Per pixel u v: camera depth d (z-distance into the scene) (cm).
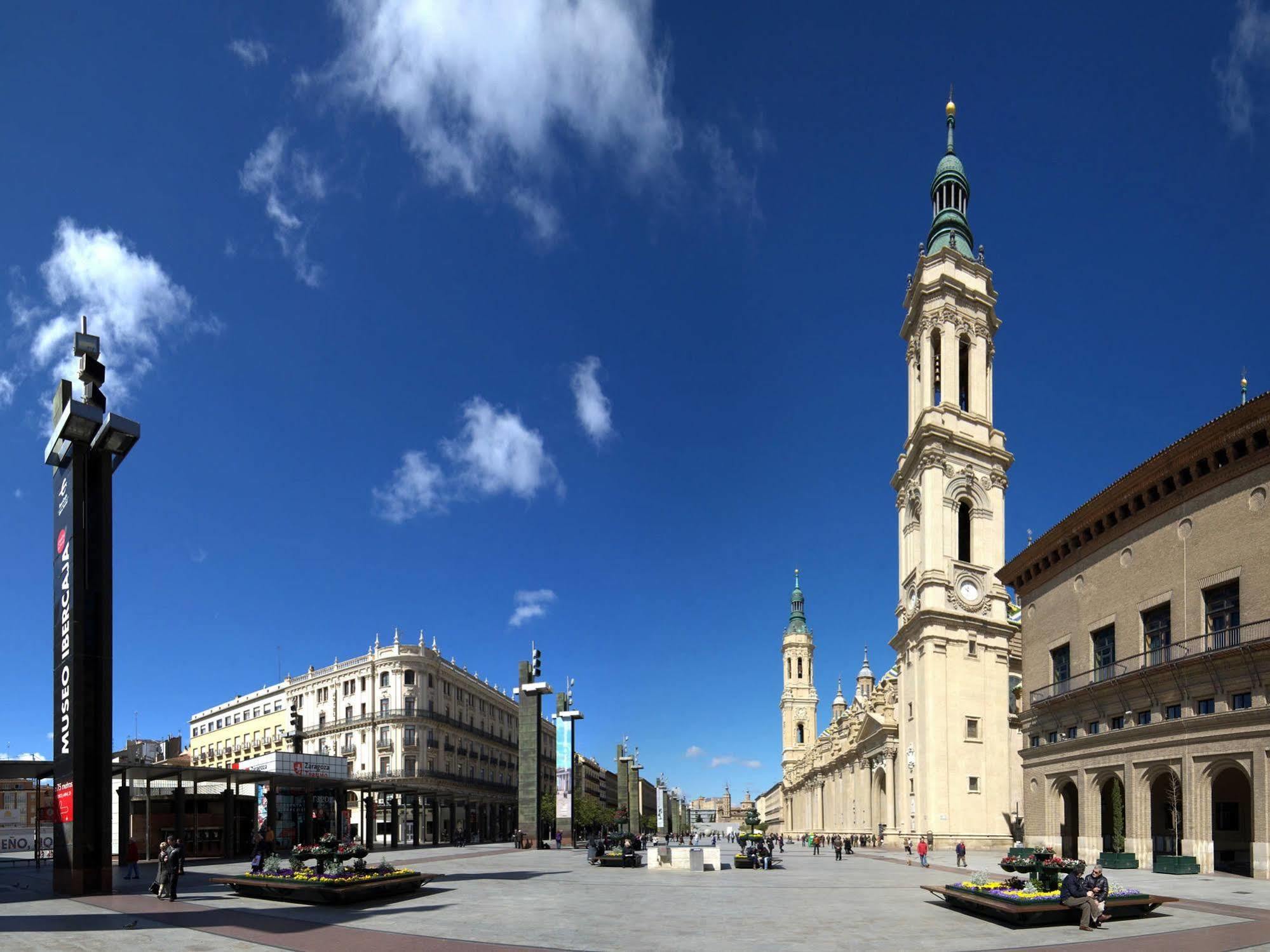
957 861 5556
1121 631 4422
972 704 7306
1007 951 1706
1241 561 3628
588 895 2855
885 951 1709
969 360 8381
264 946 1727
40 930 1912
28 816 9462
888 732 8244
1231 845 3991
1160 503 4134
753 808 5328
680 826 17238
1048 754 4950
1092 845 4422
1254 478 3594
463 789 9631
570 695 7744
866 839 8844
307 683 9656
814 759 14050
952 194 8950
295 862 2681
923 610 7338
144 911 2288
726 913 2369
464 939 1838
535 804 6912
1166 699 3928
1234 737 3484
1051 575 5169
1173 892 2856
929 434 7762
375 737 8800
